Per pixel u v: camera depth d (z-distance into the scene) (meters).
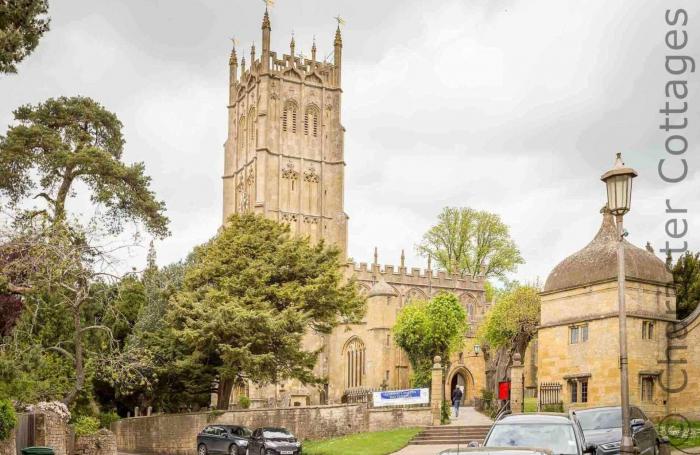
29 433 31.09
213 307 47.59
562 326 42.47
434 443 42.56
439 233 111.81
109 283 36.41
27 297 37.81
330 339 90.31
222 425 43.34
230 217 53.94
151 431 50.91
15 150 48.38
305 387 87.50
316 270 51.34
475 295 108.75
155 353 49.72
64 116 52.81
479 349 77.94
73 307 37.22
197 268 52.12
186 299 49.03
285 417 47.12
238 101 123.69
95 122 53.56
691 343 38.97
